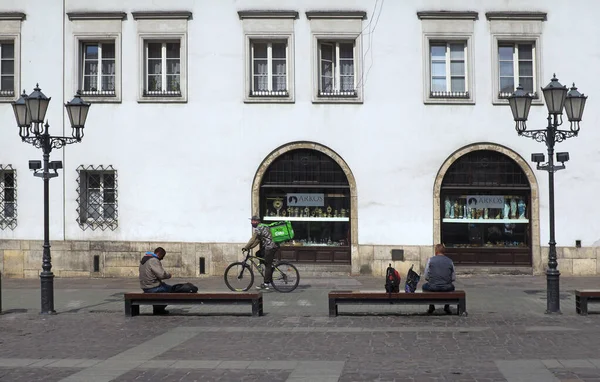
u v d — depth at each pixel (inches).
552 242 574.6
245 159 841.5
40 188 848.3
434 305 605.9
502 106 834.2
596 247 828.6
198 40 844.6
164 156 844.0
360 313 578.6
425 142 834.2
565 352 406.3
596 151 829.8
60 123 848.9
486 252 844.0
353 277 829.8
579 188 830.5
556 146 834.8
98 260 842.8
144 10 847.1
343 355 405.1
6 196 856.9
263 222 850.1
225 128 842.2
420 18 836.6
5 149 850.8
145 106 844.6
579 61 832.9
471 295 685.3
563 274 830.5
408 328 497.4
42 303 582.2
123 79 847.1
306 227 852.6
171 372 366.6
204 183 840.9
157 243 840.9
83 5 851.4
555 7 836.0
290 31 840.9
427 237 831.7
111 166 844.6
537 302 637.3
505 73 847.7
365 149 836.0
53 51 851.4
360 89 837.8
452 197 846.5
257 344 442.9
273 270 705.6
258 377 353.1
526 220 843.4
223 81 842.2
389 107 836.0
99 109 847.1
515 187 838.5
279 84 856.3
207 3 844.6
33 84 852.6
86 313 588.7
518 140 834.2
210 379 350.6
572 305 619.5
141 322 539.2
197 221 842.2
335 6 841.5
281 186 847.7
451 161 832.9
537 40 835.4
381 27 838.5
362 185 836.0
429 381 337.7
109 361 395.2
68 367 381.7
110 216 851.4
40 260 846.5
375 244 833.5
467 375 349.4
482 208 845.2
